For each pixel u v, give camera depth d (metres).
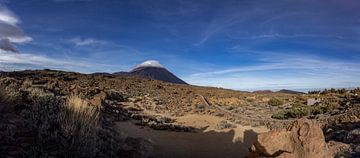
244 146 16.98
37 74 56.09
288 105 41.16
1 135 7.26
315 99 40.12
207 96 52.94
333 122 22.95
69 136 8.23
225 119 29.30
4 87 9.40
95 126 9.60
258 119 29.84
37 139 7.75
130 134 17.47
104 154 9.26
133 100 39.50
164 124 22.38
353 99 36.91
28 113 8.76
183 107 37.84
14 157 6.74
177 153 14.42
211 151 15.39
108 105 26.22
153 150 13.76
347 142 14.93
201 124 25.77
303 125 7.47
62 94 20.77
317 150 7.29
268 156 7.33
